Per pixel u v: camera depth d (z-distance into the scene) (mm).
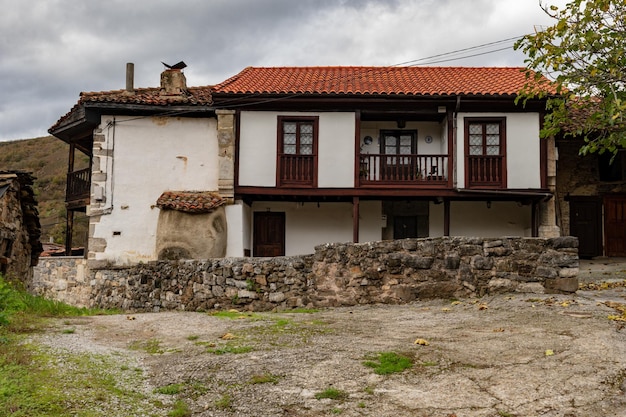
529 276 9922
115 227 16891
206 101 17000
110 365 5543
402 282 10266
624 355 5648
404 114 16891
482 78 18422
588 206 19016
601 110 8398
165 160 17125
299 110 16750
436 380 5090
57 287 18328
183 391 4852
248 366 5559
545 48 8375
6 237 9688
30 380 4711
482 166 16516
